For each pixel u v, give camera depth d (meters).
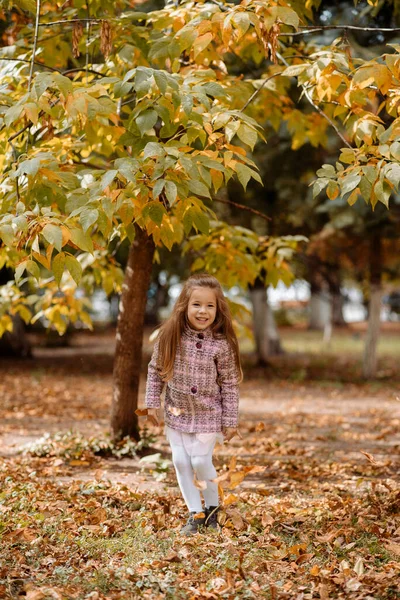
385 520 4.22
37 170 3.58
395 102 3.88
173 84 3.63
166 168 3.50
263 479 5.66
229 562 3.50
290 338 33.50
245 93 5.37
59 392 12.65
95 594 3.05
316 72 4.16
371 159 3.90
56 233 3.35
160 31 5.00
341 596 3.13
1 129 4.05
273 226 13.43
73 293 6.39
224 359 4.12
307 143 11.05
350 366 19.38
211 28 4.21
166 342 4.11
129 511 4.50
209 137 4.10
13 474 5.39
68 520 4.16
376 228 12.67
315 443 7.58
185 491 4.09
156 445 6.83
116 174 3.49
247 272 6.66
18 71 5.04
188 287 4.17
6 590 3.08
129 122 4.04
